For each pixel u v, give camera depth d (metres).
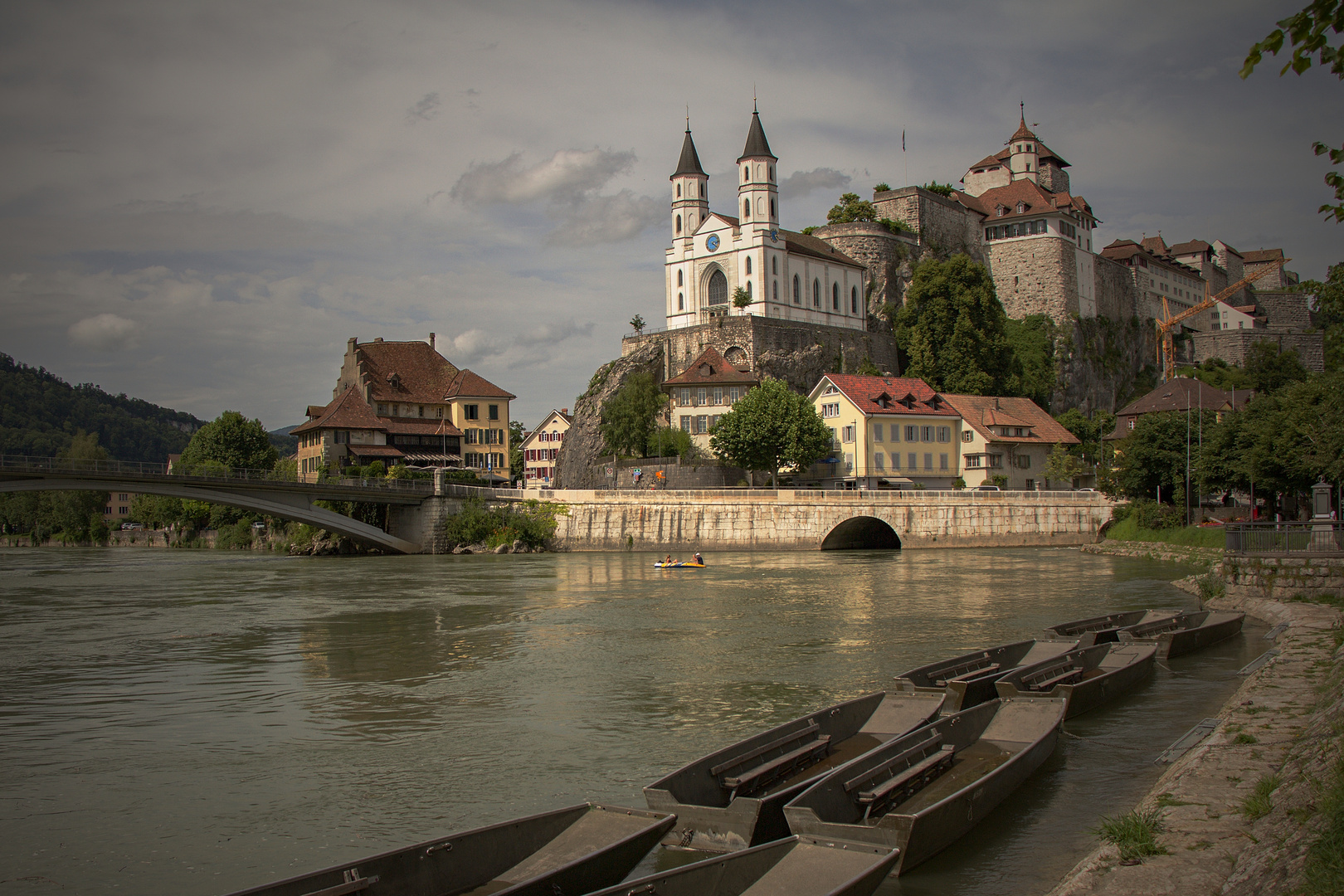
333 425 114.12
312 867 17.05
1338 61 9.14
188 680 33.38
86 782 22.02
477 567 78.88
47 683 33.25
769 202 123.38
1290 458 57.44
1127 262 173.50
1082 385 148.12
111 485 80.38
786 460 97.81
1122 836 14.16
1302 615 35.38
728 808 15.23
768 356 116.81
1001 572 62.59
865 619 43.56
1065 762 20.34
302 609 51.97
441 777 21.53
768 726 25.23
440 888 14.07
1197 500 76.88
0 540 175.75
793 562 75.81
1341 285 25.58
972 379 121.75
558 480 124.62
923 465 102.94
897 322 135.88
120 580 71.94
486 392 124.06
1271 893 10.86
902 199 149.88
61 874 16.97
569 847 15.29
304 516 90.19
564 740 24.27
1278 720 20.02
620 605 51.06
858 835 14.30
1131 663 27.17
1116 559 68.81
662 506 90.69
